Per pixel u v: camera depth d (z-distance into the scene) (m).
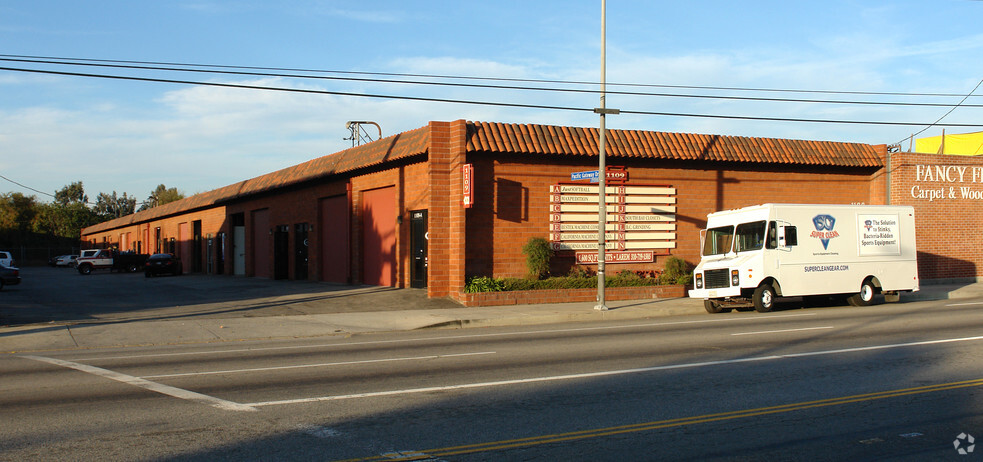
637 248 24.95
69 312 20.56
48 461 5.99
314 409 7.92
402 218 24.84
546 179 23.62
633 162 24.94
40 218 99.81
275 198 36.09
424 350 13.04
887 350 11.76
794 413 7.56
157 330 16.83
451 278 22.33
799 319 17.55
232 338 16.16
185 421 7.40
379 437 6.71
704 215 26.14
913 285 21.94
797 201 27.75
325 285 28.53
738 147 26.34
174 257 46.16
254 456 6.11
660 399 8.29
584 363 10.98
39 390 9.27
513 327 17.83
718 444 6.44
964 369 9.95
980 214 29.34
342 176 28.81
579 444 6.45
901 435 6.70
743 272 19.64
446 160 22.39
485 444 6.46
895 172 28.12
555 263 23.75
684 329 15.85
